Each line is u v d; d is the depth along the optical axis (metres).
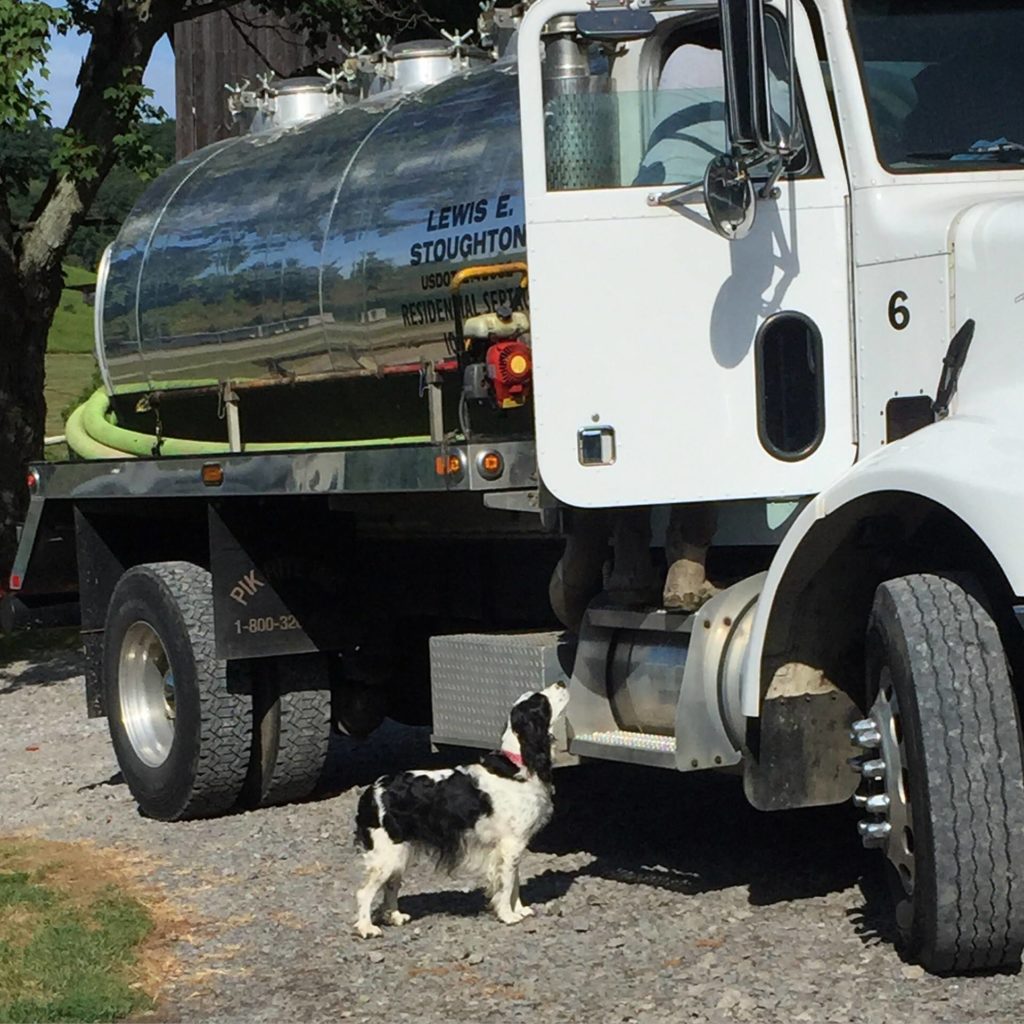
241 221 8.99
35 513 9.95
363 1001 5.62
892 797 5.46
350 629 8.77
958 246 5.80
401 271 7.71
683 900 6.48
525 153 6.18
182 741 8.66
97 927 6.55
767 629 5.83
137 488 9.03
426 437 8.00
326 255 8.22
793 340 6.27
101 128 15.30
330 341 8.27
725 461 6.25
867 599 5.91
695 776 8.66
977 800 5.15
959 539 5.81
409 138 7.93
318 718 8.83
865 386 6.21
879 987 5.29
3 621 10.42
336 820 8.49
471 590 8.34
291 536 8.66
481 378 6.74
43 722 12.09
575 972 5.73
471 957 5.95
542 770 6.37
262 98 9.63
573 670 6.82
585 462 6.19
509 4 14.02
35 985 5.89
